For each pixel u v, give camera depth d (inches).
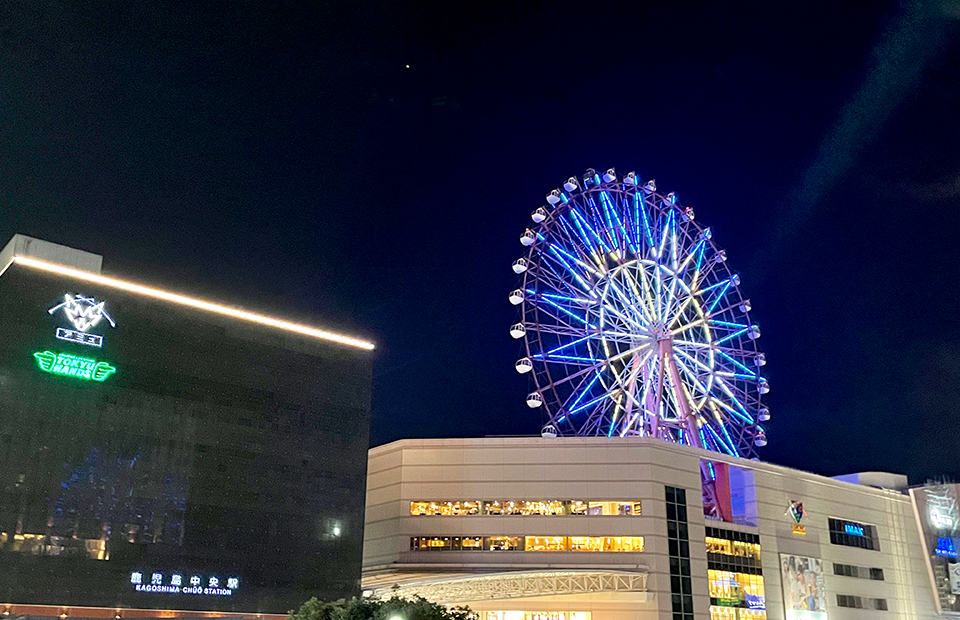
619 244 4227.4
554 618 3627.0
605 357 4057.6
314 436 3309.5
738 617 3934.5
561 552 3690.9
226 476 3070.9
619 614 3604.8
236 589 2984.7
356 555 3270.2
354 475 3356.3
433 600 3213.6
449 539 3737.7
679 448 3951.8
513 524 3742.6
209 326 3193.9
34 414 2765.7
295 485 3211.1
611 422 4065.0
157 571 2849.4
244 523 3061.0
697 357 4301.2
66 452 2787.9
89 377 2893.7
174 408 3031.5
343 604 1537.9
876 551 4835.1
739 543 4087.1
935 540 5113.2
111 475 2847.0
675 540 3772.1
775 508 4347.9
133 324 3034.0
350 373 3474.4
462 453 3865.7
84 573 2723.9
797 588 4254.4
